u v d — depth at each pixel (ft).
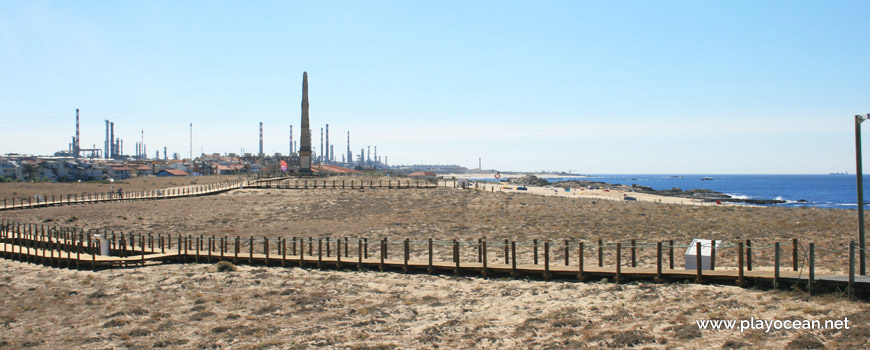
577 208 216.95
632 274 86.53
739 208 212.84
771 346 53.11
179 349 63.10
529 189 435.53
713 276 80.84
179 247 123.95
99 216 213.05
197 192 297.33
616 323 65.51
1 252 134.92
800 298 68.33
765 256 107.65
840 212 195.00
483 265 96.94
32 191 340.80
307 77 465.88
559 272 91.81
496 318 71.87
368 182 367.66
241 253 127.75
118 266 117.29
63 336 69.46
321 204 245.04
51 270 116.47
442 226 178.29
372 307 79.36
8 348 65.05
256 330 69.31
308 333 67.77
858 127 71.67
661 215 192.03
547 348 57.77
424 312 76.48
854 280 66.13
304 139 469.16
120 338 67.87
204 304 84.02
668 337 58.59
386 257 114.73
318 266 110.22
